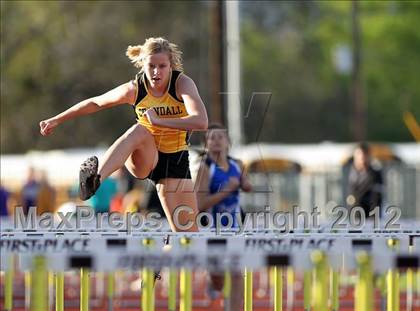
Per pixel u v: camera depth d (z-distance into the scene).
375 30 149.75
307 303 22.64
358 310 15.35
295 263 15.02
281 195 71.56
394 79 149.75
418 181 70.94
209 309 34.16
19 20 115.38
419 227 20.72
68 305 35.47
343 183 69.19
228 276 23.84
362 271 15.18
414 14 149.12
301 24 148.00
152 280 20.06
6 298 24.08
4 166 72.31
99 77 116.75
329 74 147.50
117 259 14.64
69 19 116.69
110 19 118.19
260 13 147.12
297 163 72.12
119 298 37.16
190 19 122.56
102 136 121.88
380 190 41.44
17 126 118.75
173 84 19.16
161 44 19.02
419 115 149.50
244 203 34.09
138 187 50.50
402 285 37.97
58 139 120.56
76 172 70.38
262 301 37.38
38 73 116.38
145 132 19.23
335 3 148.38
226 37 67.44
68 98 117.38
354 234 17.88
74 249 16.17
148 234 17.73
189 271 20.06
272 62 146.75
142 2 120.31
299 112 147.38
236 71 67.88
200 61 121.31
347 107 147.50
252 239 16.47
